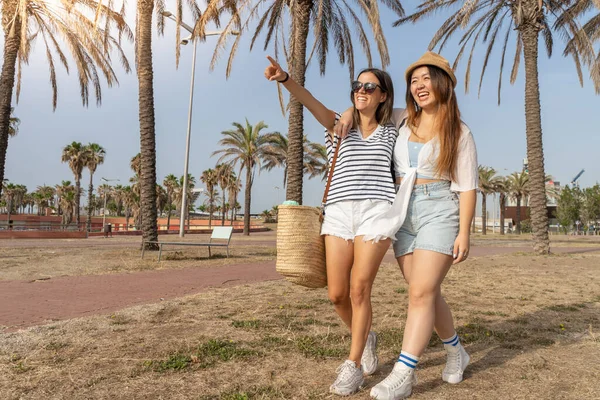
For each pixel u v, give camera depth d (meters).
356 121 2.75
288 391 2.53
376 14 11.78
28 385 2.60
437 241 2.44
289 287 6.53
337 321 4.28
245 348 3.34
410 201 2.55
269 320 4.29
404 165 2.61
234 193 66.50
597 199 58.03
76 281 7.24
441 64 2.54
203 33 12.12
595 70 14.30
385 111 2.74
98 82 16.41
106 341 3.55
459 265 10.37
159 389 2.54
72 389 2.54
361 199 2.53
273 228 61.84
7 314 4.65
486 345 3.56
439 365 3.04
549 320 4.51
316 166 38.66
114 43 15.56
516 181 54.25
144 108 13.23
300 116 13.19
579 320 4.51
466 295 6.04
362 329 2.56
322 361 3.07
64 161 52.03
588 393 2.52
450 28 16.36
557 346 3.55
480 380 2.75
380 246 2.49
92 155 52.97
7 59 12.65
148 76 13.27
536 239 14.79
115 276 7.91
